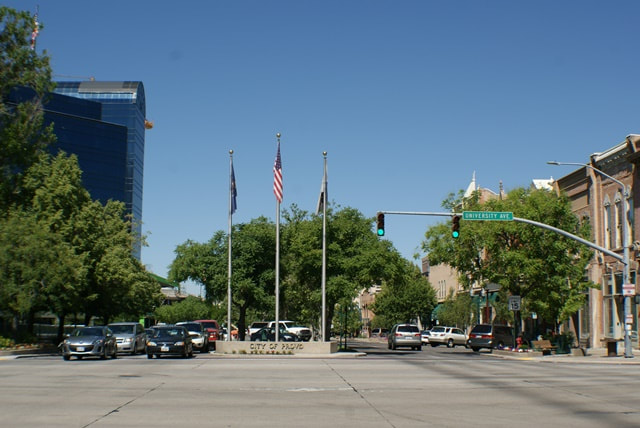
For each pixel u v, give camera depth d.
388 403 15.77
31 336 48.25
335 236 46.56
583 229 44.72
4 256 41.00
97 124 144.38
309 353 39.47
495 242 41.50
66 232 47.00
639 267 41.25
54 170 49.56
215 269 52.03
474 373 24.98
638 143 41.56
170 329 36.38
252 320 83.69
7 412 13.88
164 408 14.62
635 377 23.30
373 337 99.25
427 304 84.38
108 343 34.41
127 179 163.75
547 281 41.16
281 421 12.89
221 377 22.67
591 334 47.56
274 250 52.50
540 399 16.67
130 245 63.09
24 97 79.31
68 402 15.54
